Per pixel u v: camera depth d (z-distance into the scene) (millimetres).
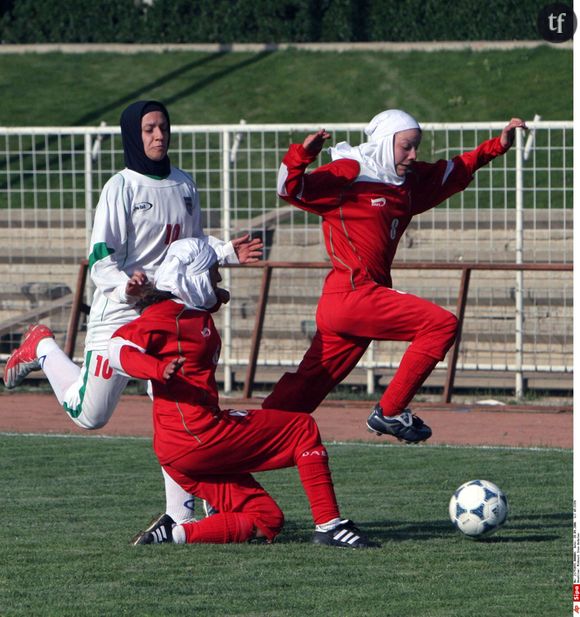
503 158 55688
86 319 46406
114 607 15531
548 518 22469
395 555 18859
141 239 21156
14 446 31938
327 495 19469
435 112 66938
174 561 18344
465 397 42844
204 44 77062
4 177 63344
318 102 69062
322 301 21438
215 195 57969
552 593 16344
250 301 47375
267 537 19781
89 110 70000
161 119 21031
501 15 73375
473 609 15461
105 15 78438
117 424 36344
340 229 21062
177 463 19188
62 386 22328
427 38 74312
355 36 75812
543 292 44750
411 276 45938
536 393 43281
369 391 43062
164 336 18641
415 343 20875
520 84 68500
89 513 22734
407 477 27422
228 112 68625
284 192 20766
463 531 20125
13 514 22609
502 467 28828
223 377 44438
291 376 21750
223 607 15555
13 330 46594
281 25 76500
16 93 72562
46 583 16922
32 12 78500
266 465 19438
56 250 49781
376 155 21141
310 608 15500
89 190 43531
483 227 47750
